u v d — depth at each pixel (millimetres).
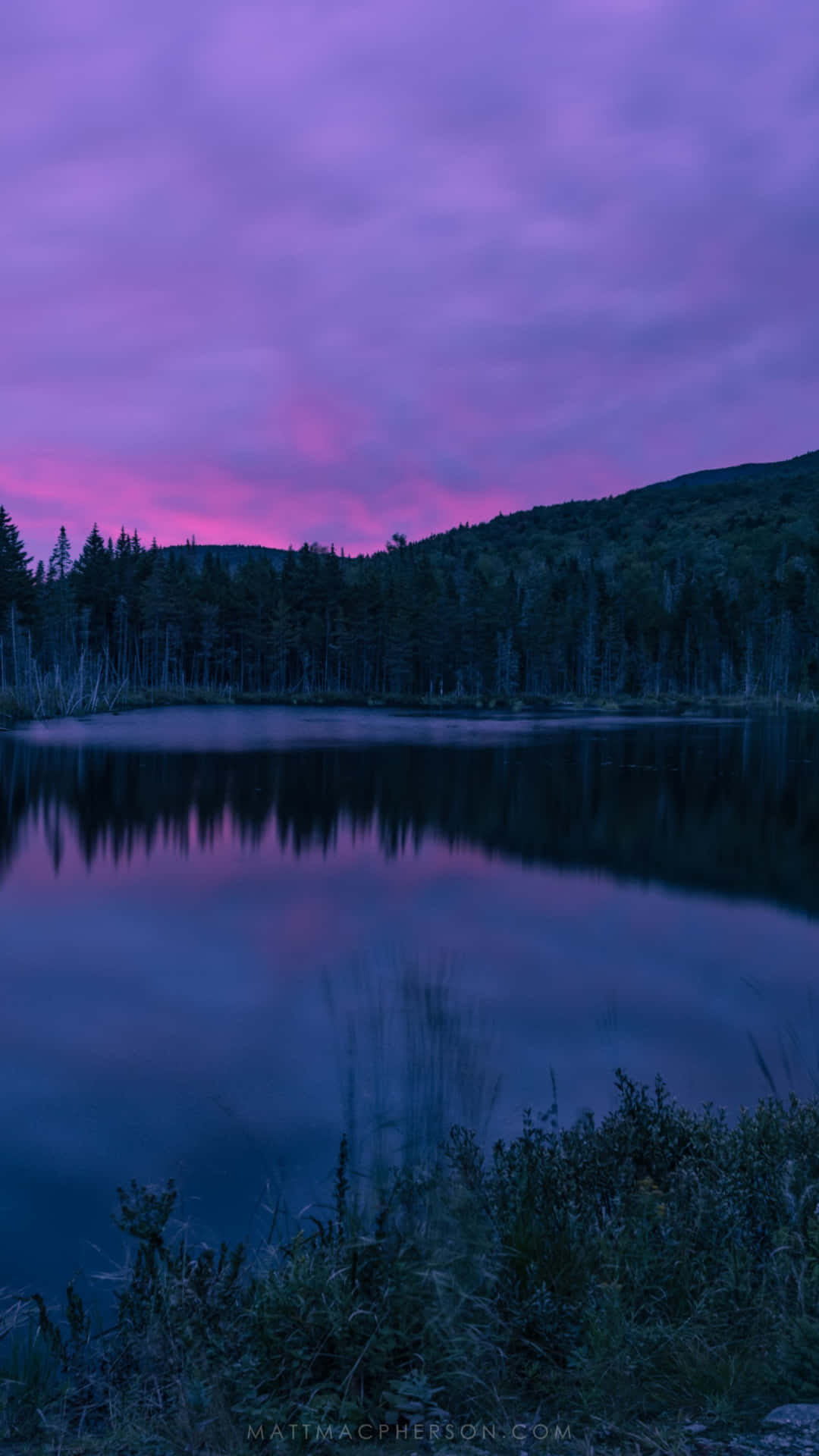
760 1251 4492
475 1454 2840
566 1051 11219
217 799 34500
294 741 59062
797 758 52094
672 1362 3430
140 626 120875
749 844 27359
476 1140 6598
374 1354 3328
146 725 72500
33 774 40188
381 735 65688
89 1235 6992
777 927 18125
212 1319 3779
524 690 143000
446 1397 3223
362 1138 6398
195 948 16234
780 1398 3137
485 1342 3410
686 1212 4797
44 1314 4312
